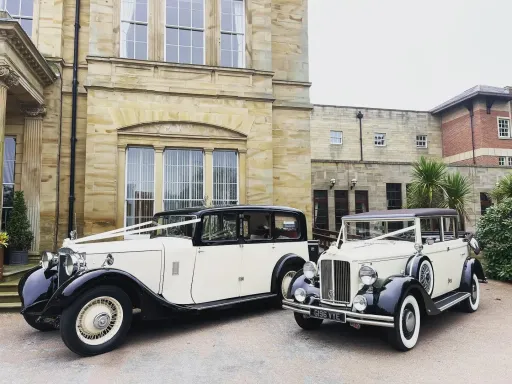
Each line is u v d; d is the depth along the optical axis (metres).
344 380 4.29
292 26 13.32
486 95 23.98
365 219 6.82
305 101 13.03
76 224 11.04
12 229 9.88
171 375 4.48
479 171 19.23
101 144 10.63
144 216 10.93
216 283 6.62
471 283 7.18
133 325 6.51
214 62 11.91
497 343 5.45
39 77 10.53
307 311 5.56
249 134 11.82
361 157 25.27
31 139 10.85
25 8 11.41
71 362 4.89
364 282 5.14
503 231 10.17
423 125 26.86
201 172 11.51
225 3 12.36
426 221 6.55
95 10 11.02
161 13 11.62
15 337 5.98
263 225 7.41
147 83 11.09
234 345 5.49
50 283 5.87
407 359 4.88
